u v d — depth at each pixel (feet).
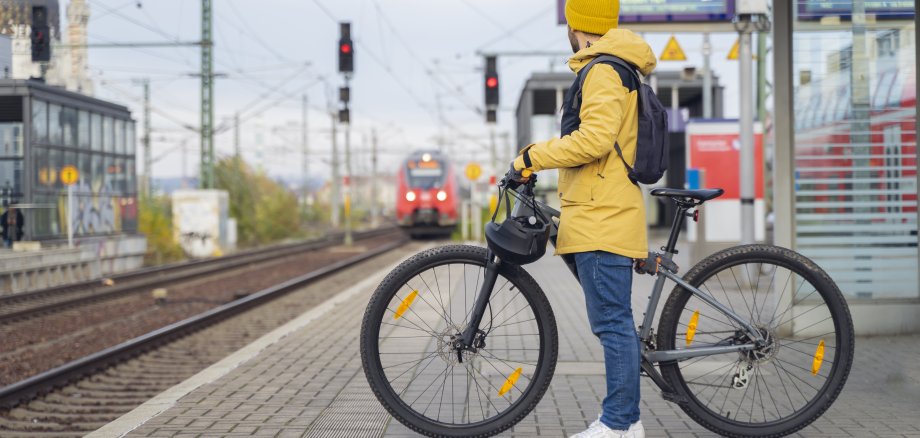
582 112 12.42
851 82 25.00
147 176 141.08
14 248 70.54
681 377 13.47
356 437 14.69
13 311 46.19
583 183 12.71
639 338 13.44
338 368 22.16
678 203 13.51
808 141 25.18
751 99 40.98
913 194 24.59
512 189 13.26
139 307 50.19
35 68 77.00
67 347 36.29
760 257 13.42
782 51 25.02
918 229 24.54
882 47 24.72
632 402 12.85
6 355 34.04
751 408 13.58
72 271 71.00
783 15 24.98
